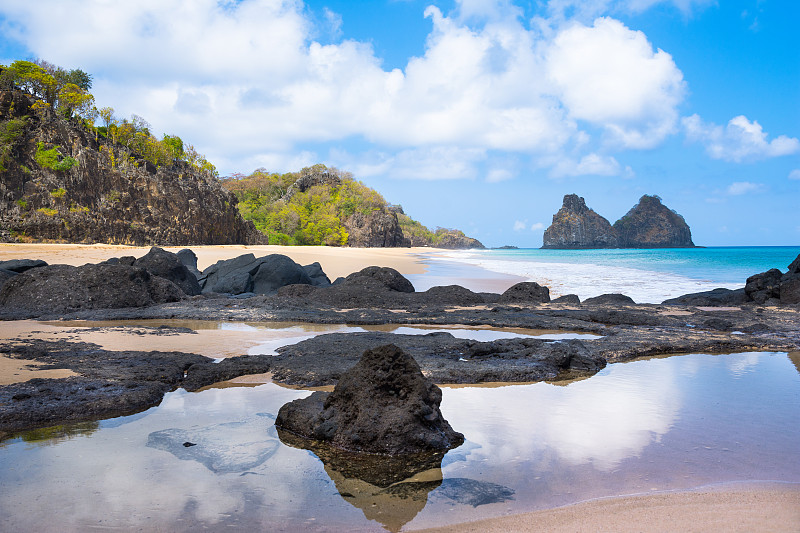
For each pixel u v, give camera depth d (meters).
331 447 5.31
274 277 23.62
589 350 9.89
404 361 5.77
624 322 14.09
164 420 6.03
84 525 3.54
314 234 137.62
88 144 82.50
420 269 47.16
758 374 8.59
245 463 4.80
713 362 9.61
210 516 3.71
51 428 5.72
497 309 16.06
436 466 4.78
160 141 100.44
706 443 5.32
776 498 3.88
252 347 10.28
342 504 3.96
